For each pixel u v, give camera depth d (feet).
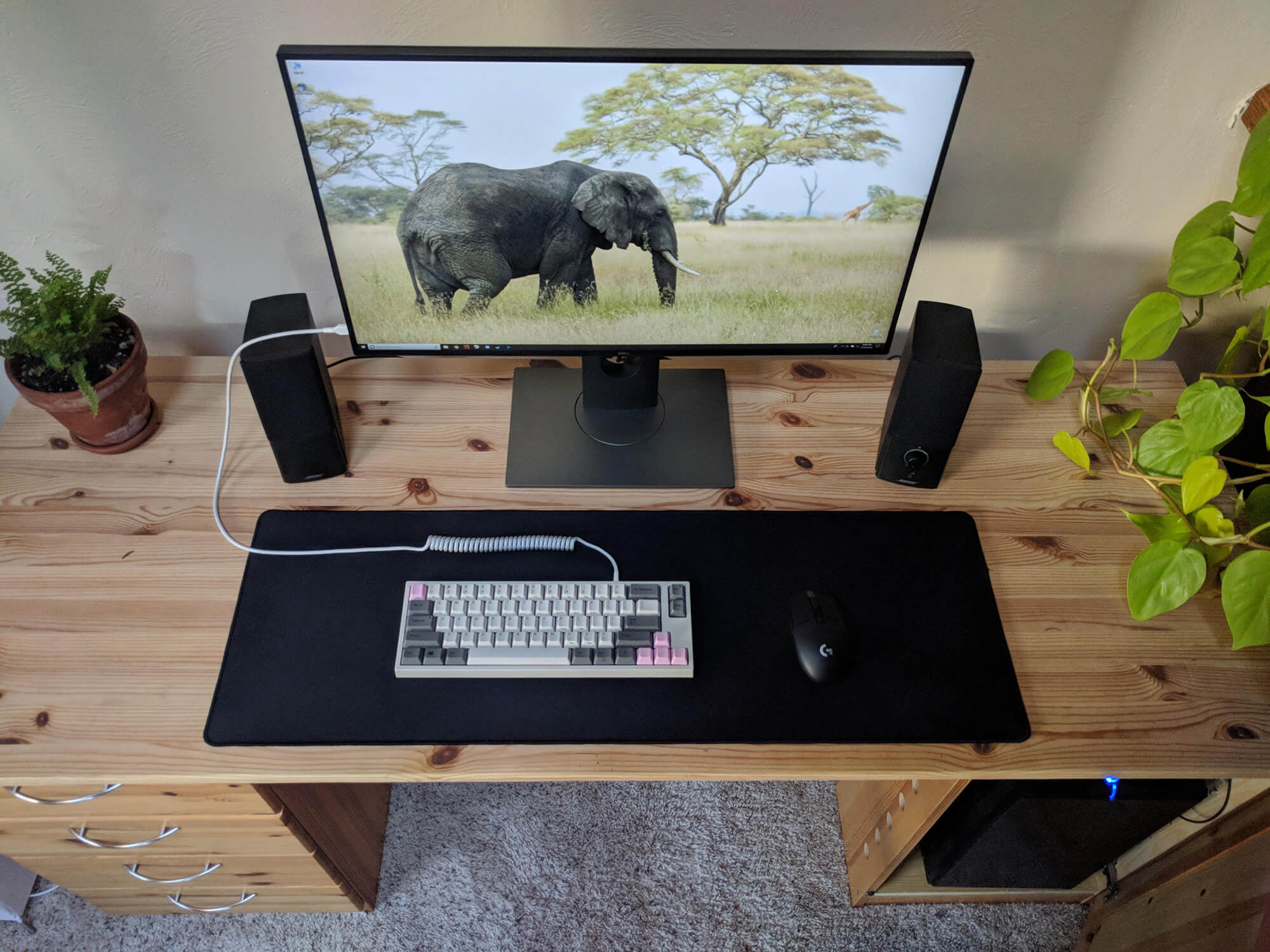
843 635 3.15
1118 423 3.75
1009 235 4.19
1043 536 3.57
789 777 2.95
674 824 5.07
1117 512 3.65
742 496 3.67
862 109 2.79
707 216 3.06
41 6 3.24
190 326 4.44
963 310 3.47
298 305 3.42
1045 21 3.45
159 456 3.76
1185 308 4.46
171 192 3.86
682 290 3.26
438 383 4.08
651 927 4.74
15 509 3.55
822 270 3.22
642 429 3.85
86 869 4.03
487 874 4.90
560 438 3.82
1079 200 4.05
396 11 3.37
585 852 4.97
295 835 3.75
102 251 4.06
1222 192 4.02
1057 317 4.58
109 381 3.41
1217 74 3.61
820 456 3.83
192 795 3.34
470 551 3.43
